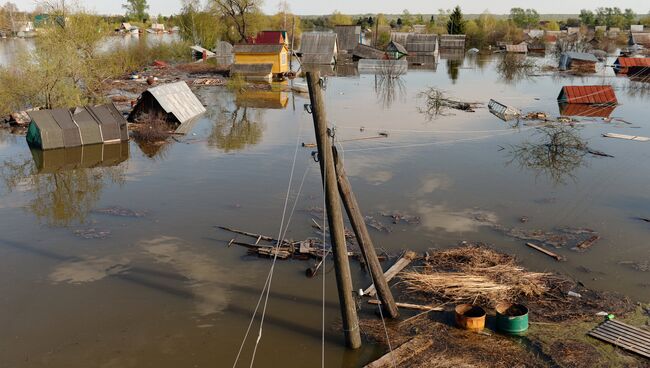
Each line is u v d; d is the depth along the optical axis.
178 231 17.84
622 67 63.53
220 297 13.88
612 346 11.38
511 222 18.47
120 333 12.40
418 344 11.55
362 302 13.35
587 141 29.45
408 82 56.16
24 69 34.53
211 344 11.99
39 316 13.08
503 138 30.30
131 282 14.62
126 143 29.97
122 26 129.88
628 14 158.62
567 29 119.56
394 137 30.69
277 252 15.75
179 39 95.06
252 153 27.53
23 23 117.06
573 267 15.16
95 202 20.64
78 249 16.56
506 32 111.31
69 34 39.78
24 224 18.50
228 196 21.12
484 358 11.09
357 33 89.50
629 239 17.00
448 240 17.00
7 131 32.25
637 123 34.31
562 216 19.00
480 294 13.40
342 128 32.91
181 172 24.44
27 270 15.27
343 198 11.62
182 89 38.25
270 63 56.88
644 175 23.52
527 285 13.68
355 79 58.56
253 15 79.81
